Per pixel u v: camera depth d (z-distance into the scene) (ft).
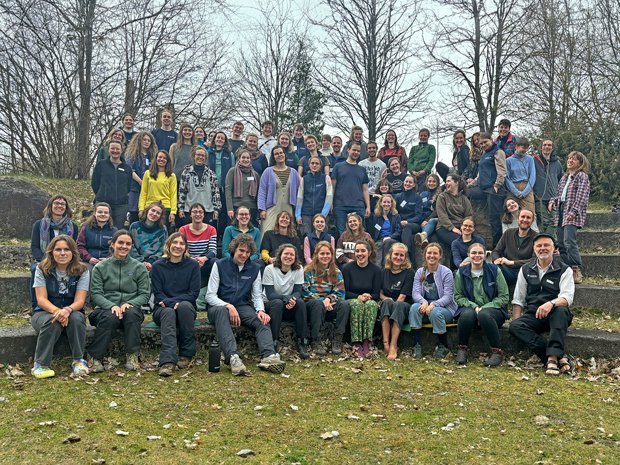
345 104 71.36
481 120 64.59
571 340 19.17
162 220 23.30
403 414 14.29
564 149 40.14
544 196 28.19
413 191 28.22
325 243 21.36
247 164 27.40
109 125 49.73
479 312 19.52
